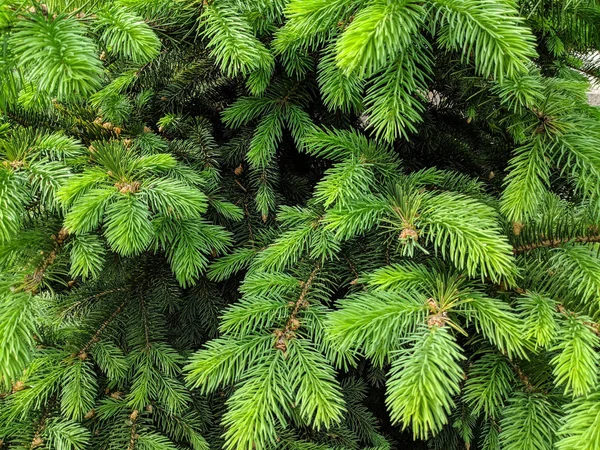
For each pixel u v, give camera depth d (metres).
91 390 0.44
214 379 0.36
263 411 0.33
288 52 0.44
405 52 0.34
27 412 0.43
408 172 0.58
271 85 0.50
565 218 0.41
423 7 0.31
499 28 0.29
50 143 0.41
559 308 0.34
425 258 0.41
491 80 0.39
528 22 0.51
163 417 0.49
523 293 0.36
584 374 0.29
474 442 0.51
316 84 0.52
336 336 0.33
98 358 0.46
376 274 0.37
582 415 0.29
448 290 0.34
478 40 0.30
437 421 0.28
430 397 0.28
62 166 0.40
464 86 0.44
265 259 0.44
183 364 0.51
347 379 0.54
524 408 0.33
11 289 0.37
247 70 0.44
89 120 0.51
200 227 0.46
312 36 0.38
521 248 0.40
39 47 0.30
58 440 0.42
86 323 0.49
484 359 0.36
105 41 0.39
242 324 0.39
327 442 0.48
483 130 0.61
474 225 0.35
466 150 0.58
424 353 0.30
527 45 0.29
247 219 0.56
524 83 0.36
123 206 0.38
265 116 0.50
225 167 0.59
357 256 0.46
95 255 0.39
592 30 0.47
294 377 0.35
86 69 0.29
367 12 0.30
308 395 0.34
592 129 0.37
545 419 0.32
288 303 0.40
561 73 0.60
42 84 0.30
